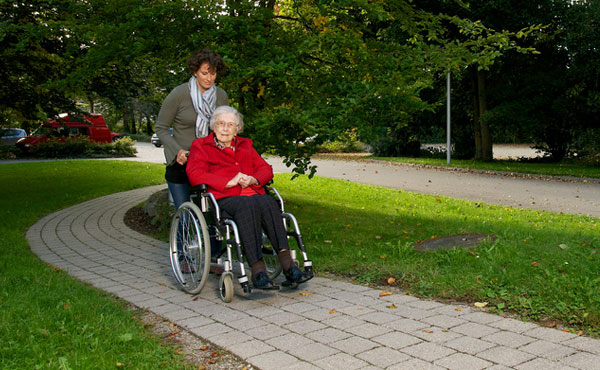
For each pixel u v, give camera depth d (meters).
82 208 10.86
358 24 8.97
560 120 23.30
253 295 4.43
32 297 4.10
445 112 26.66
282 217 4.46
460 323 3.57
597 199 12.33
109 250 6.70
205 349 3.24
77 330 3.36
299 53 7.89
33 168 20.58
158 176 17.80
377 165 23.81
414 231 7.48
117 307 3.95
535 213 9.69
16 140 32.94
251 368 2.93
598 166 21.33
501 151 36.06
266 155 7.95
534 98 22.81
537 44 23.14
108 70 11.39
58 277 4.93
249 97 8.77
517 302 3.94
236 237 4.19
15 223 8.65
